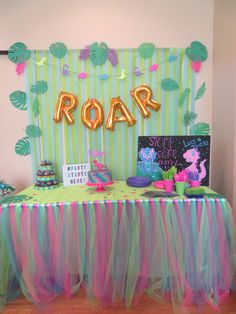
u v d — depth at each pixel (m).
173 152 2.02
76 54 2.04
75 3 2.01
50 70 2.05
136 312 1.51
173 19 2.04
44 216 1.59
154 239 1.60
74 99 2.02
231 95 1.81
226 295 1.60
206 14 2.04
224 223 1.58
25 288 1.62
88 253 1.61
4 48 2.04
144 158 2.06
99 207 1.58
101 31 2.03
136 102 2.03
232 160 1.83
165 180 1.85
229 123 1.85
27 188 1.95
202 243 1.57
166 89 2.08
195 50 2.04
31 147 2.12
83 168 2.02
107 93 2.08
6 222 1.59
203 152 1.99
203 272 1.58
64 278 1.62
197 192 1.60
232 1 1.75
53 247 1.62
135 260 1.60
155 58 2.06
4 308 1.56
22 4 2.00
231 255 1.59
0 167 2.15
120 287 1.60
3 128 2.11
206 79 2.11
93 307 1.55
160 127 2.12
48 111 2.09
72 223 1.60
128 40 2.04
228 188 1.90
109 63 2.05
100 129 2.12
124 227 1.59
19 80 2.06
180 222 1.58
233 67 1.77
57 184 1.97
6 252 1.62
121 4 2.01
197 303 1.56
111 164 2.16
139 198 1.63
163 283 1.63
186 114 2.11
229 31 1.80
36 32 2.02
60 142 2.12
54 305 1.57
